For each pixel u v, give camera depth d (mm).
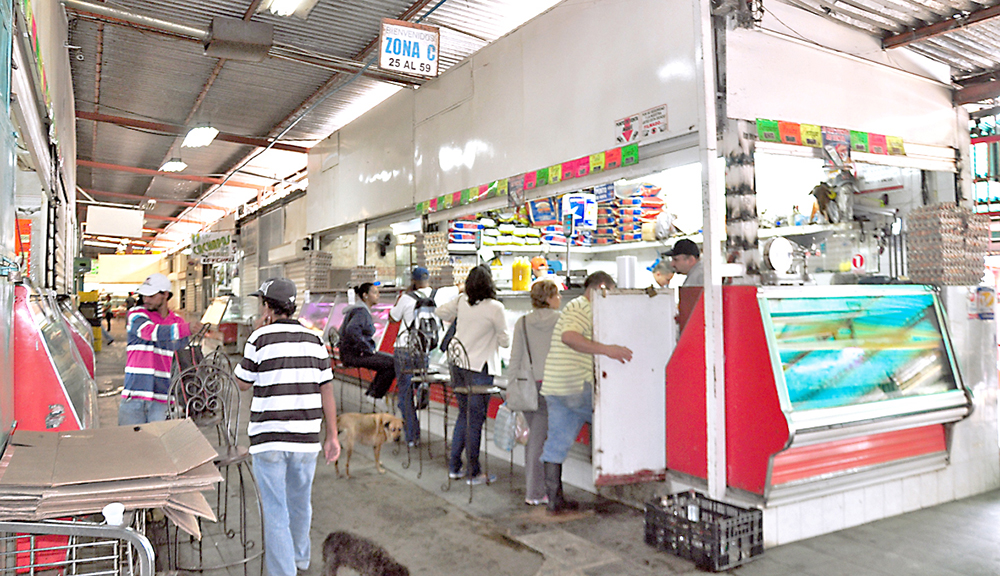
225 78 9367
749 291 3516
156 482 1621
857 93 4289
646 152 4289
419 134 7430
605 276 4188
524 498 4301
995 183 5695
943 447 4184
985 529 3652
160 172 16016
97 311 15602
